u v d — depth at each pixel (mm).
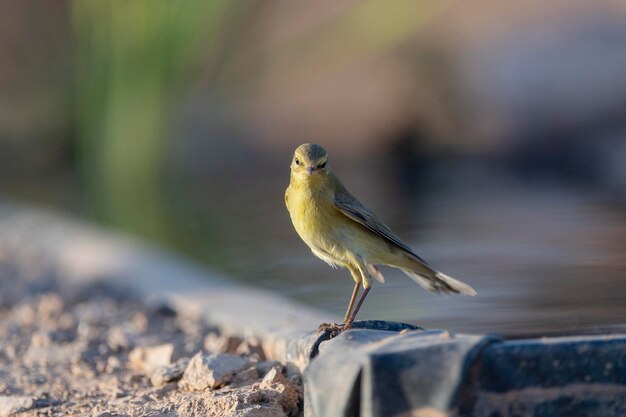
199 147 24531
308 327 7957
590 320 8195
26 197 21547
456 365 4586
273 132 24656
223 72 25406
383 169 22031
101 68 23953
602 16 21641
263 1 25578
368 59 24453
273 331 7938
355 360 4734
